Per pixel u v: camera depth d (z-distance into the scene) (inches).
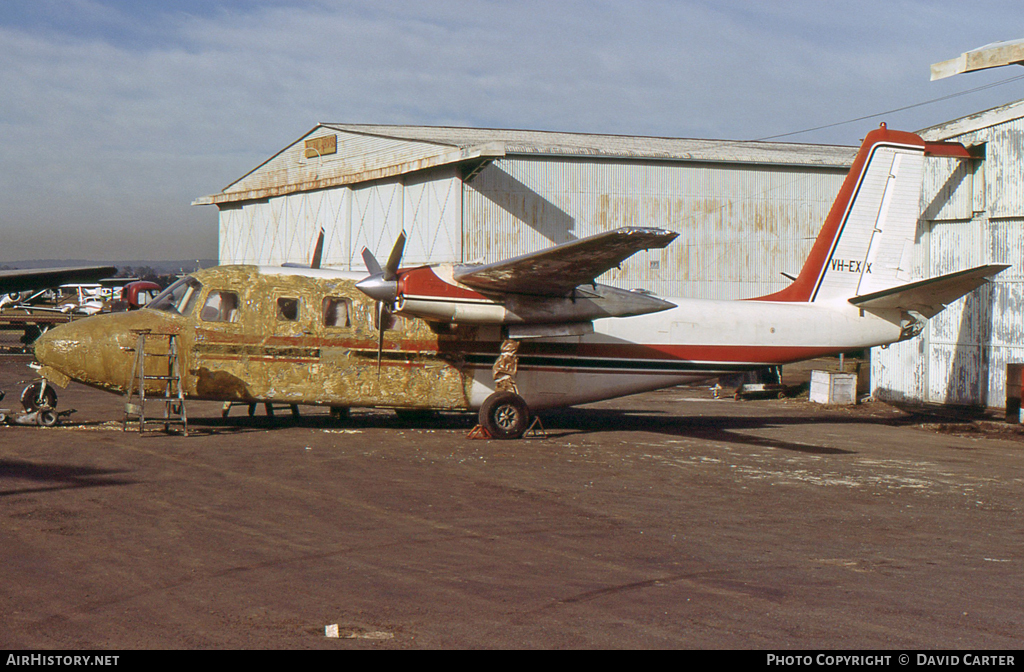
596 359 669.9
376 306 625.0
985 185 853.2
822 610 254.2
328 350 612.4
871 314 730.2
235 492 399.9
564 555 310.3
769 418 818.2
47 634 222.5
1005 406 816.3
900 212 735.7
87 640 219.0
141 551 299.7
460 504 391.5
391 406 629.0
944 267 912.3
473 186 1268.5
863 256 730.8
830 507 410.0
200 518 348.8
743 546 330.0
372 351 619.2
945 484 478.9
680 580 282.4
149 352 586.6
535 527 351.9
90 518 343.3
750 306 709.9
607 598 261.7
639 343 677.9
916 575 294.7
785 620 244.5
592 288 631.2
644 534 345.4
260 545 311.9
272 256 1820.9
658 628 236.4
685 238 1330.0
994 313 853.2
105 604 246.2
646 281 1306.6
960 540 349.7
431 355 631.8
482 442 595.8
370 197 1510.8
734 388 1155.9
